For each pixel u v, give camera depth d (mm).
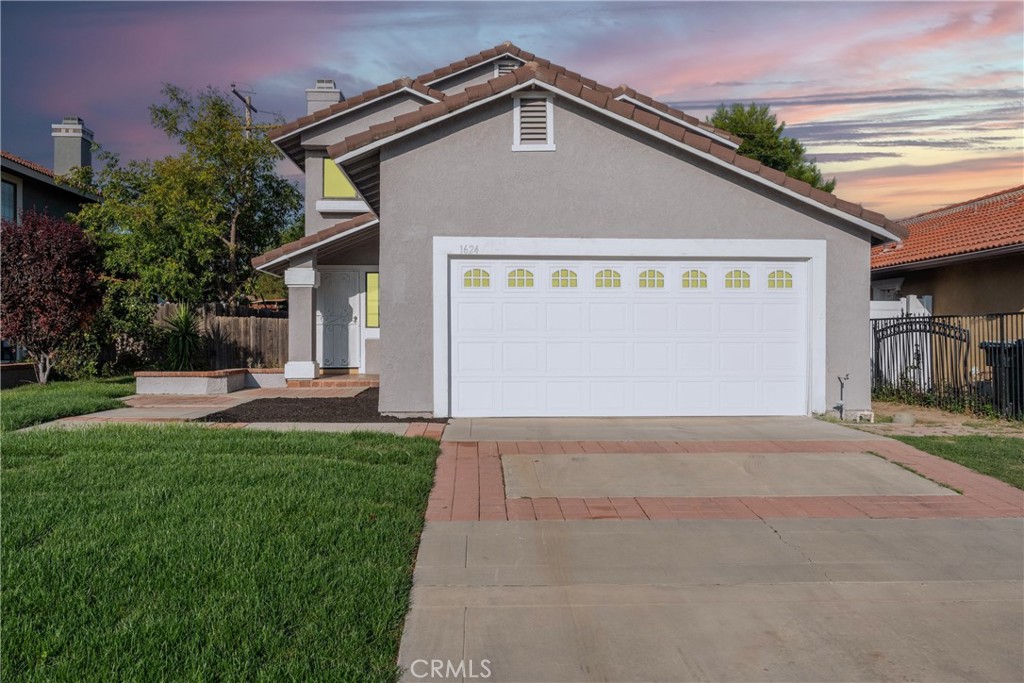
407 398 11070
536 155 11047
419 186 10977
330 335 17438
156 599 4574
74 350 17750
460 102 10750
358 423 10562
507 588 5148
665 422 10961
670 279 11312
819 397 11367
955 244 16312
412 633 4477
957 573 5531
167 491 6703
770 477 7969
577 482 7707
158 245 21016
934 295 17562
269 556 5215
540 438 9695
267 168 24906
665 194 11172
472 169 11008
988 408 12438
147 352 19781
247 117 26219
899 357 14992
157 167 22656
